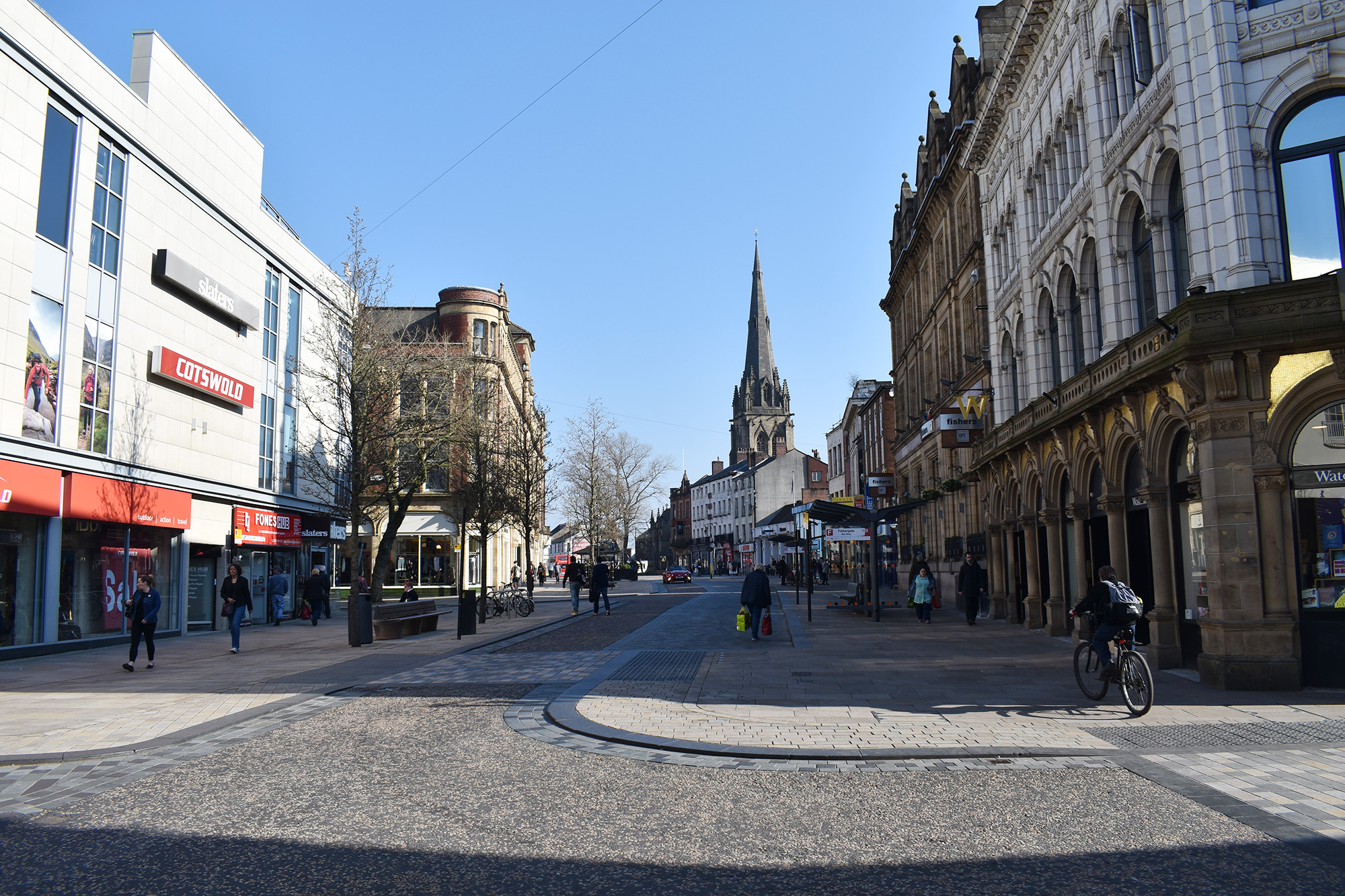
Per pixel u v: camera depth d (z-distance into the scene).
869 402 53.66
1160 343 12.41
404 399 33.25
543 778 7.20
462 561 30.91
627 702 10.74
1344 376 10.66
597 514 65.81
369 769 7.54
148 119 22.64
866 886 4.73
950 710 9.99
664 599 40.50
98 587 20.58
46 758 7.99
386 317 29.08
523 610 29.53
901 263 40.75
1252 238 11.23
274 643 21.33
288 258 31.89
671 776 7.25
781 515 96.12
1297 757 7.51
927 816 6.05
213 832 5.78
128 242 21.84
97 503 20.09
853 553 57.38
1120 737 8.43
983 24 27.28
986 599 26.61
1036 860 5.11
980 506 27.42
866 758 7.79
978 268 27.08
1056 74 18.36
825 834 5.66
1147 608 14.34
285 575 29.83
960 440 26.33
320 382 32.75
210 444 25.95
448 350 38.91
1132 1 14.21
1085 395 15.94
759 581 19.06
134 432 21.89
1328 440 10.91
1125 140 14.43
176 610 24.02
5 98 17.44
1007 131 22.58
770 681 12.54
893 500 45.81
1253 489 11.04
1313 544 10.95
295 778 7.23
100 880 4.91
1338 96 11.23
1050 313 20.14
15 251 17.70
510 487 36.19
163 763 7.86
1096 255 16.91
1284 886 4.66
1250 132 11.46
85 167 19.97
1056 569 18.94
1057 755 7.79
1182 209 13.20
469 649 17.73
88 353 20.19
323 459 34.53
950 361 32.31
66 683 13.62
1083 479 17.22
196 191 25.12
